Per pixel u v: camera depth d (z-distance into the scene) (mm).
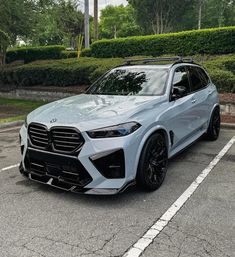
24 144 4664
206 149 6859
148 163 4477
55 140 4242
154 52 16922
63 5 18266
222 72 11367
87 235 3539
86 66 14180
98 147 4023
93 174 4047
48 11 16656
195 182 5031
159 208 4160
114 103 4812
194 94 6230
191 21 52062
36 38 17188
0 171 5578
